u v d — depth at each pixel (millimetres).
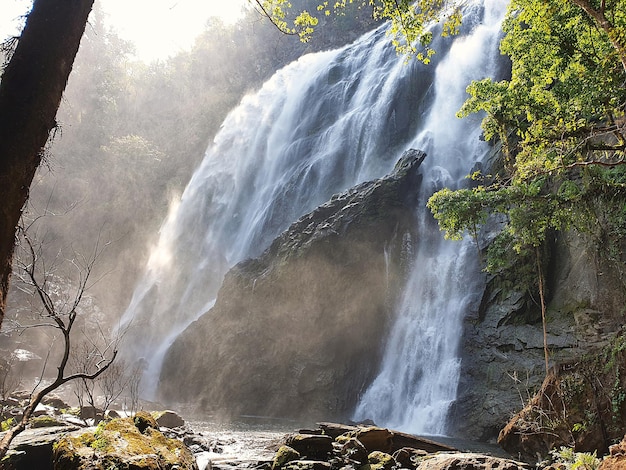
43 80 4070
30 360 28578
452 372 22250
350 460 9734
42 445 8102
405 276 27406
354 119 41312
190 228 49281
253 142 51188
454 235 17406
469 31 39125
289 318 27562
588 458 7367
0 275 3658
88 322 36062
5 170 3758
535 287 21688
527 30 15898
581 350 17719
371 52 46656
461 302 23891
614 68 13742
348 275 26906
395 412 23703
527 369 19359
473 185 28891
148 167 58438
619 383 11383
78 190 49812
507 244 18688
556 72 15516
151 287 45000
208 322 31438
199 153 60969
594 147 14398
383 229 27766
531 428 12336
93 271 45000
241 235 44094
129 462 6203
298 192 41094
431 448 11492
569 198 16391
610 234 17891
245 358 27938
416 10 11539
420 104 39031
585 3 9617
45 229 39406
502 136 16656
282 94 53469
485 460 8484
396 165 30531
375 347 26266
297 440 10047
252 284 29844
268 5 9500
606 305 18156
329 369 25891
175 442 7555
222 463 10102
